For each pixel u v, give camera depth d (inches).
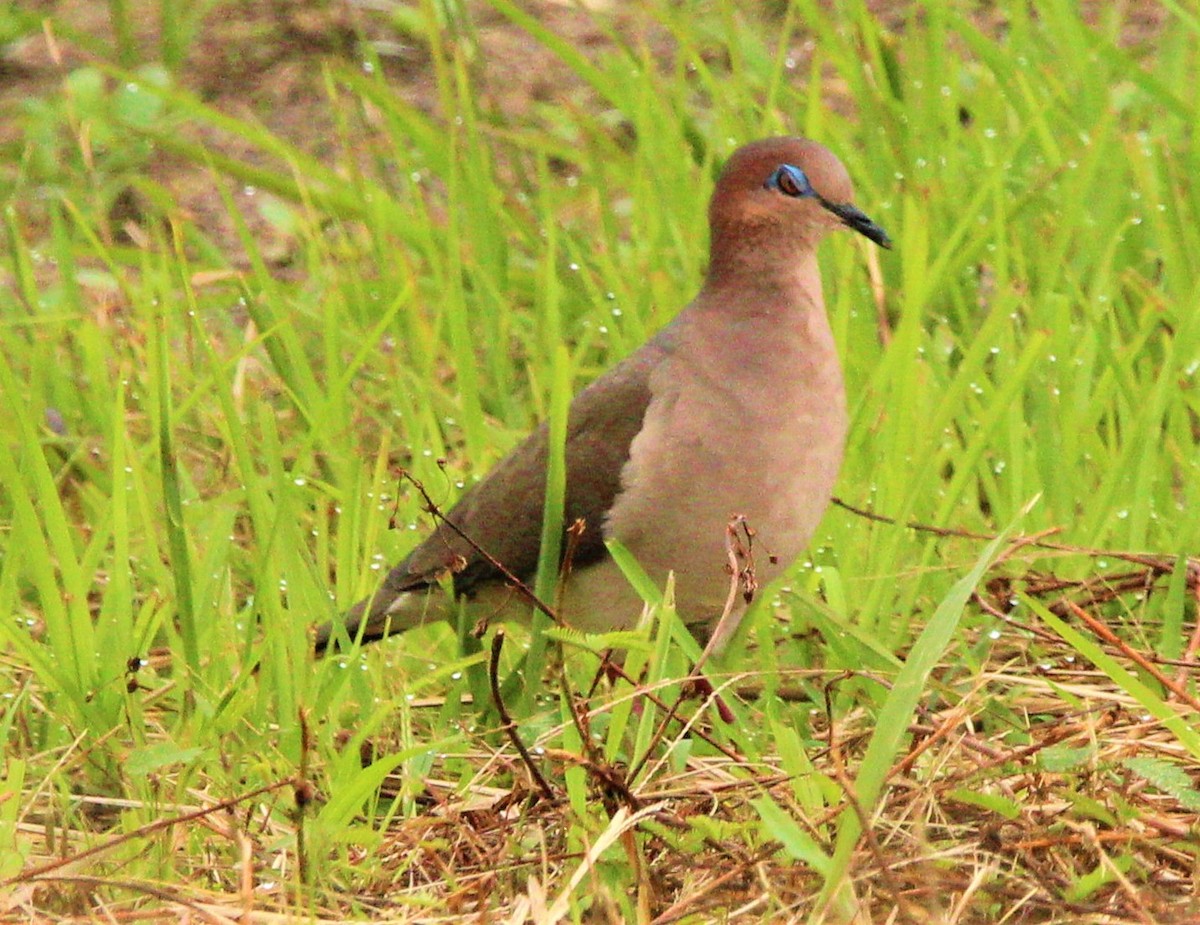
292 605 372.5
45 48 706.8
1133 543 410.0
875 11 676.7
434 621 406.0
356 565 410.9
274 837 329.7
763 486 375.9
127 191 636.7
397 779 359.6
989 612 375.9
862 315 483.5
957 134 538.0
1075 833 306.2
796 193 390.3
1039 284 487.2
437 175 565.6
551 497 360.8
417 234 536.7
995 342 456.4
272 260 608.7
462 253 525.7
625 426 384.8
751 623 389.7
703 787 320.8
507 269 530.9
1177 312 479.8
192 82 690.8
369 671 385.7
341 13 710.5
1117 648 362.3
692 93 641.0
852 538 416.5
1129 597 409.4
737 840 315.0
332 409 443.2
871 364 466.0
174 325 537.0
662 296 487.8
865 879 297.0
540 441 399.9
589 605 394.9
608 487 383.6
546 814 324.8
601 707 330.6
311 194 558.9
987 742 352.8
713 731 366.0
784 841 279.7
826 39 551.5
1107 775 328.8
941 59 552.7
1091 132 523.8
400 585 402.3
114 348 523.5
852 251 478.3
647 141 532.1
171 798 337.7
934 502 429.1
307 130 666.8
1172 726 315.6
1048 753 314.3
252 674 381.7
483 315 505.7
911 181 513.0
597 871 303.4
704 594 387.9
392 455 490.9
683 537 380.2
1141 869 302.8
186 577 357.1
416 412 496.4
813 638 398.6
